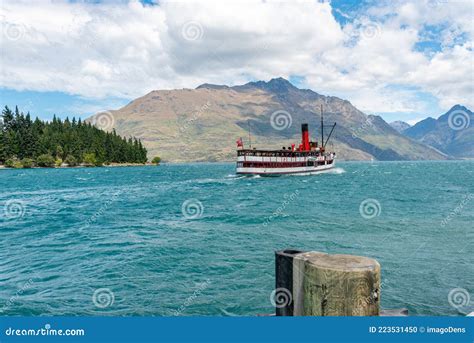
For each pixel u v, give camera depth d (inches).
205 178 3917.3
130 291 541.3
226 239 895.1
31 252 794.2
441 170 6446.9
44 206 1701.5
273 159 3722.9
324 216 1246.3
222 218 1239.5
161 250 786.8
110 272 636.1
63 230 1072.2
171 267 660.1
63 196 2186.3
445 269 636.1
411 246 801.6
